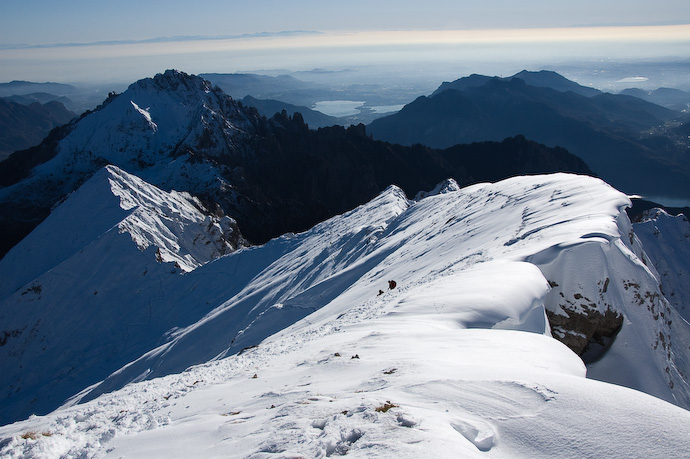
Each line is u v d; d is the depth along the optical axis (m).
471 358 9.59
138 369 62.69
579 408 5.97
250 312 66.06
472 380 7.40
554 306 20.47
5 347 88.62
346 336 15.29
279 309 50.50
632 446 5.08
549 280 20.89
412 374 8.38
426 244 42.25
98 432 9.99
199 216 129.62
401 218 67.31
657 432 5.20
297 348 17.09
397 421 6.04
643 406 5.73
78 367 82.19
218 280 94.88
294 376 11.12
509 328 15.06
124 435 9.38
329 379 9.84
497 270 19.67
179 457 7.17
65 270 99.06
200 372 18.36
